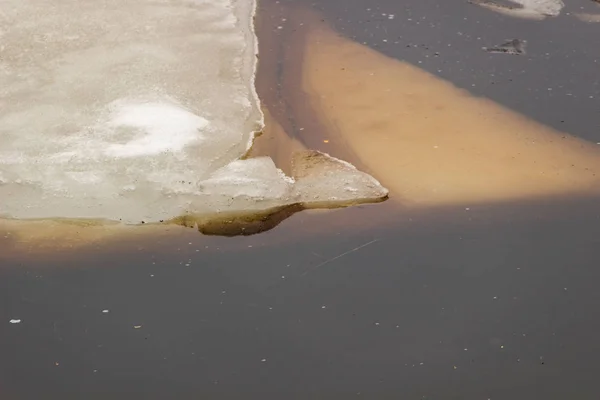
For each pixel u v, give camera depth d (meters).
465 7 5.46
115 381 2.41
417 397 2.35
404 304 2.76
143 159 3.57
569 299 2.76
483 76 4.49
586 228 3.18
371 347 2.56
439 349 2.54
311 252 3.08
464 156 3.76
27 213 3.35
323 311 2.73
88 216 3.35
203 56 4.57
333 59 4.69
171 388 2.39
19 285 2.88
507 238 3.13
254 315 2.71
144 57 4.46
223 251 3.11
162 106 3.97
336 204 3.43
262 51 4.75
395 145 3.85
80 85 4.17
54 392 2.37
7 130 3.79
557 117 4.06
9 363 2.48
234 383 2.40
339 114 4.11
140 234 3.24
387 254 3.05
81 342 2.58
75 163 3.54
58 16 4.92
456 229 3.21
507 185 3.53
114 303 2.77
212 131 3.84
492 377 2.43
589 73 4.51
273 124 4.01
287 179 3.56
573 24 5.19
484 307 2.74
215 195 3.44
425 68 4.59
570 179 3.56
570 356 2.51
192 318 2.69
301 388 2.38
